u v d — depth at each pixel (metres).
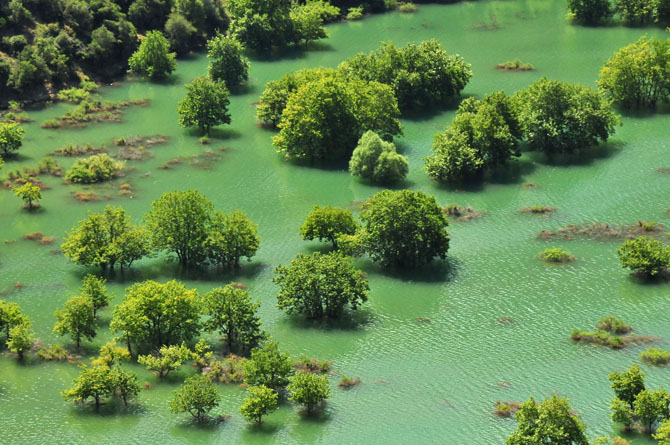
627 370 188.38
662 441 162.38
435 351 199.88
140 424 179.75
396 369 194.25
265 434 175.88
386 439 173.12
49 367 197.25
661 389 177.25
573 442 166.38
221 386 190.75
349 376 192.00
